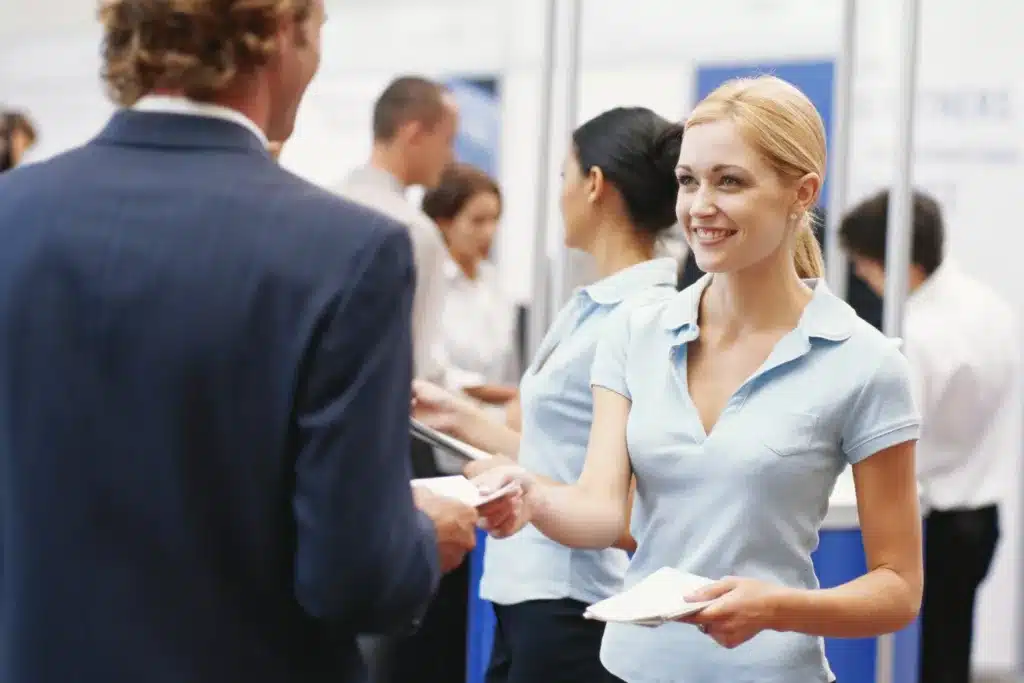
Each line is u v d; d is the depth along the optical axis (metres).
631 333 2.31
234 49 1.65
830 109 6.45
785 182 2.10
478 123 7.36
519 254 7.27
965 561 5.05
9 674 1.65
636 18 6.95
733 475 2.11
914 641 4.00
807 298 2.21
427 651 4.70
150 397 1.60
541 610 2.73
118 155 1.68
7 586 1.66
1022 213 6.07
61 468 1.62
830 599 2.03
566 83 3.83
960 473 4.99
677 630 2.18
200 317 1.59
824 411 2.10
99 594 1.62
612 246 2.81
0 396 1.65
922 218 4.75
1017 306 6.10
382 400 1.58
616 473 2.29
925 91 6.18
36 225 1.64
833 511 3.29
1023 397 6.16
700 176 2.11
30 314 1.63
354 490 1.56
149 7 1.62
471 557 4.02
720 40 6.76
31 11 8.64
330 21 7.74
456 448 2.47
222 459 1.60
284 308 1.58
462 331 5.99
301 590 1.60
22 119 7.14
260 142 1.71
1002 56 6.08
